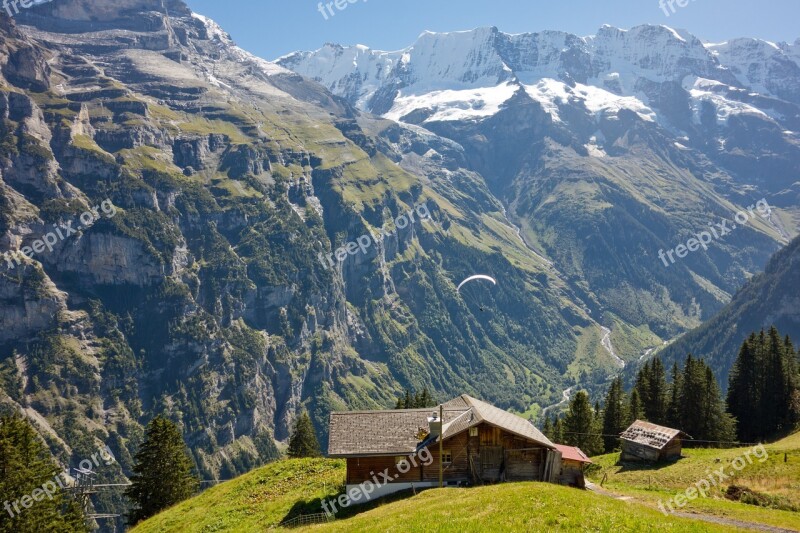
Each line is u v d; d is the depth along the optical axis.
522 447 61.31
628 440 95.12
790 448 78.12
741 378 136.75
